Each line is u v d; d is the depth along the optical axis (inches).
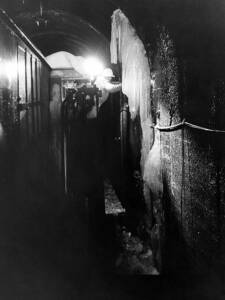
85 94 601.0
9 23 252.5
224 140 132.6
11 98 268.7
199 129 161.0
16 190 287.0
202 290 169.3
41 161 465.7
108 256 292.4
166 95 221.8
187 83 178.2
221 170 137.0
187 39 173.9
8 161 255.8
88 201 465.1
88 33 456.8
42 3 344.5
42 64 510.0
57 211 401.4
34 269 229.0
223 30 128.8
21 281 208.7
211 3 139.3
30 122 383.9
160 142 246.7
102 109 615.2
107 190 523.2
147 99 272.7
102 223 377.1
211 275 155.8
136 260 295.9
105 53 469.1
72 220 378.9
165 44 215.0
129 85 303.0
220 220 140.9
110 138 583.2
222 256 141.0
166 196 237.9
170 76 210.2
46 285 205.5
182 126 188.9
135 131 360.5
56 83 608.7
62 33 507.2
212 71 142.7
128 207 410.6
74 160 623.8
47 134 575.5
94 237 335.9
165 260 249.8
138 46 278.7
